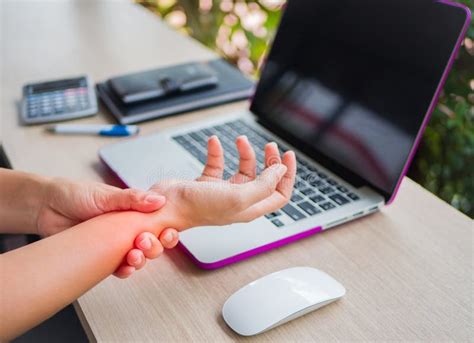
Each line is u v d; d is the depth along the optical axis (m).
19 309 0.45
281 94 0.80
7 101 0.92
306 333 0.48
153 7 1.78
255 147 0.75
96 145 0.79
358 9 0.72
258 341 0.47
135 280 0.54
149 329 0.48
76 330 0.70
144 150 0.74
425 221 0.63
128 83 0.88
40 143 0.79
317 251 0.58
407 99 0.63
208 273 0.55
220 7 1.63
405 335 0.47
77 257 0.48
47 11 1.31
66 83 0.94
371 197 0.64
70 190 0.56
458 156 1.02
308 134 0.74
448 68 0.60
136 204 0.51
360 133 0.68
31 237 0.89
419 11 0.64
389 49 0.67
